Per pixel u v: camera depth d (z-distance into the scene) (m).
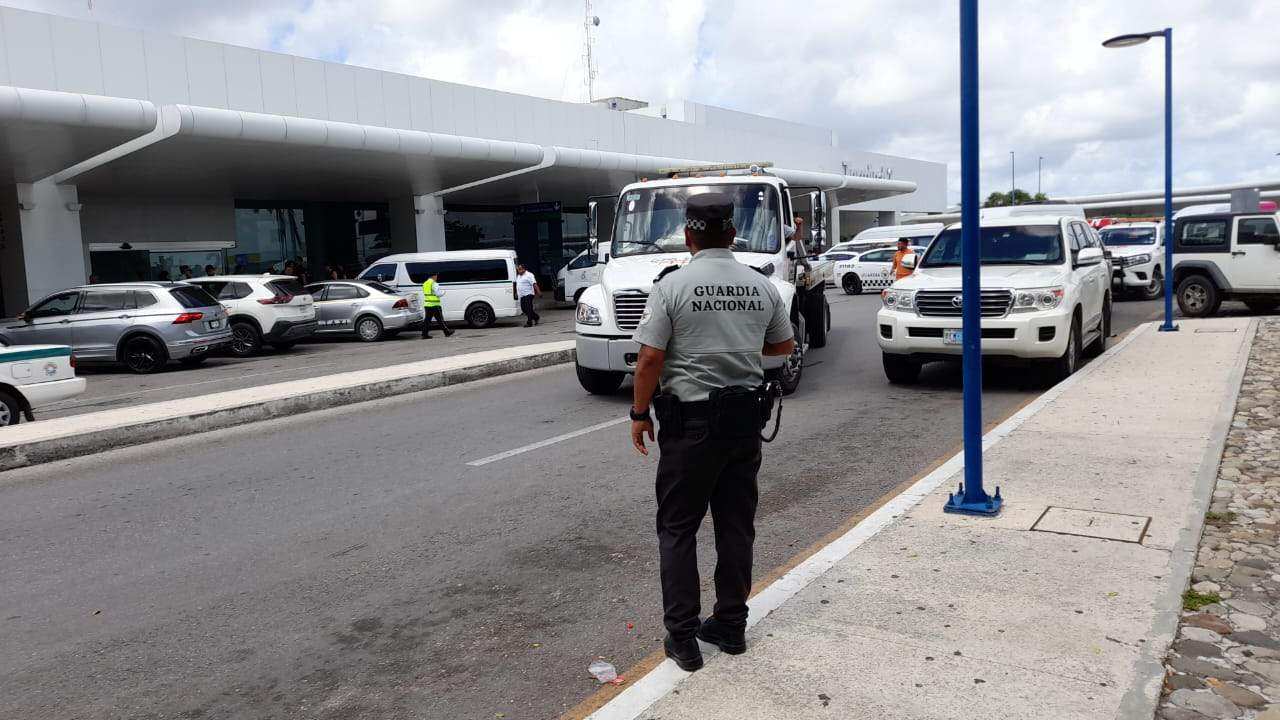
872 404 9.97
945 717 3.20
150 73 22.38
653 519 6.10
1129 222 26.11
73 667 4.20
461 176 27.20
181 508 6.82
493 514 6.34
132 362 16.91
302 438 9.33
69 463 8.53
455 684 3.92
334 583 5.14
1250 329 13.88
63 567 5.58
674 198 11.27
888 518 5.37
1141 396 8.76
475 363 13.38
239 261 29.75
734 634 3.73
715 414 3.48
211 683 4.01
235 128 18.25
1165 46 14.66
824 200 13.67
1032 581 4.35
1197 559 4.67
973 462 5.42
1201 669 3.55
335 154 21.38
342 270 30.55
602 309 10.37
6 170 19.19
